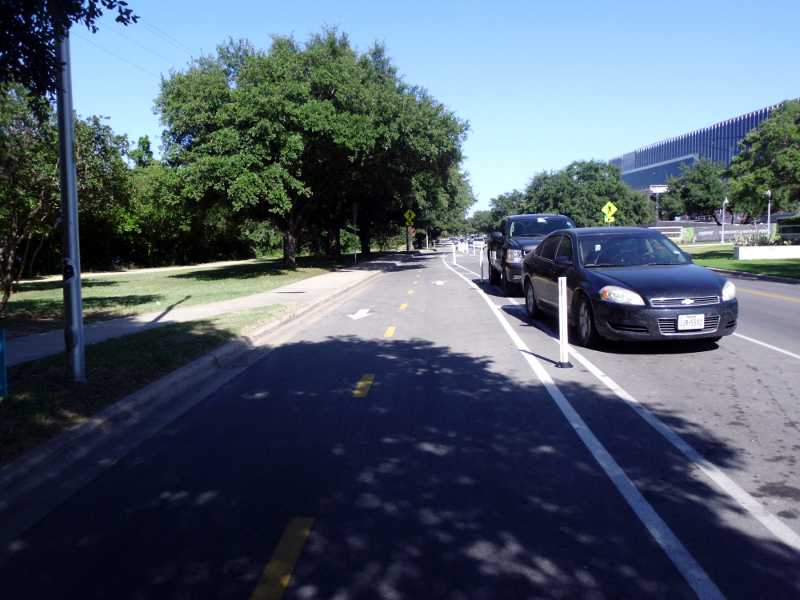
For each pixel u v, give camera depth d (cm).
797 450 551
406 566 378
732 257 3572
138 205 3953
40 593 360
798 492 467
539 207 6806
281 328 1362
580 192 6500
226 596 352
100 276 3406
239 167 2527
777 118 3105
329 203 4203
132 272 3859
